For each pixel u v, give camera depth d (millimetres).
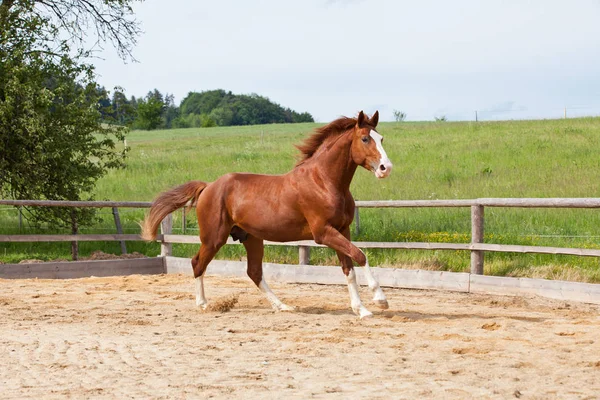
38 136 18875
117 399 5523
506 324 8766
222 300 10516
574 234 16078
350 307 10695
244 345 7703
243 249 16875
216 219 10570
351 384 5852
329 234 9555
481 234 12281
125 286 13508
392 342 7730
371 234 16188
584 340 7633
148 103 109188
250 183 10406
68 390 5809
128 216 24656
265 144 45531
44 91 18625
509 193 23562
